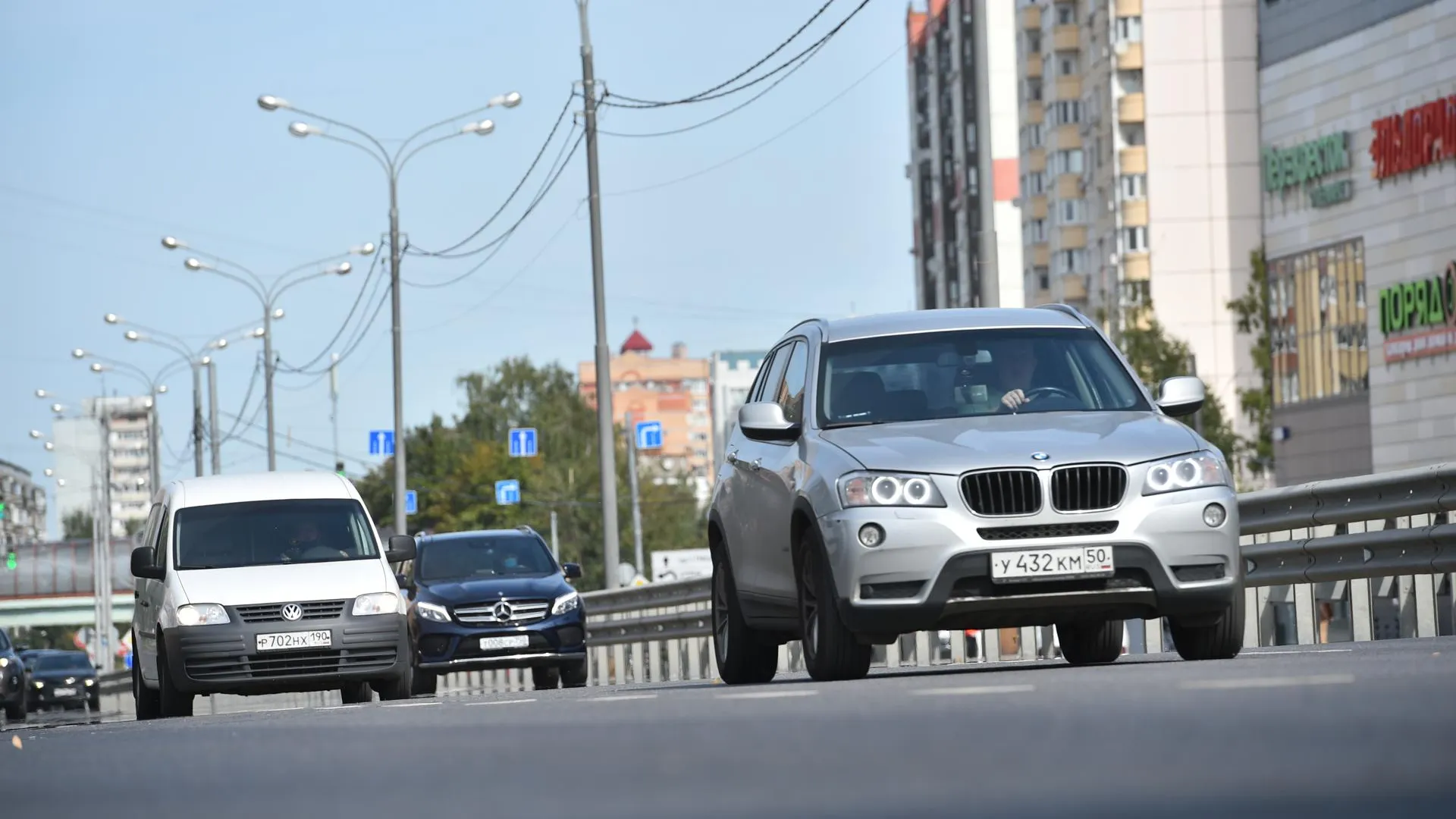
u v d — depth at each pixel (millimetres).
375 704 41031
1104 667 31844
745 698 26812
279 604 55188
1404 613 45875
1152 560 32906
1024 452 33156
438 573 80000
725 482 40594
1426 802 11906
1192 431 34844
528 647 76562
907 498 32938
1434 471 43500
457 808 14320
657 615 84562
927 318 38438
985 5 79562
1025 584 32656
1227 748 15531
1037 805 12625
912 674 36250
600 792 14812
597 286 117562
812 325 39375
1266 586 50156
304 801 15812
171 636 54812
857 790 14039
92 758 24094
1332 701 19344
